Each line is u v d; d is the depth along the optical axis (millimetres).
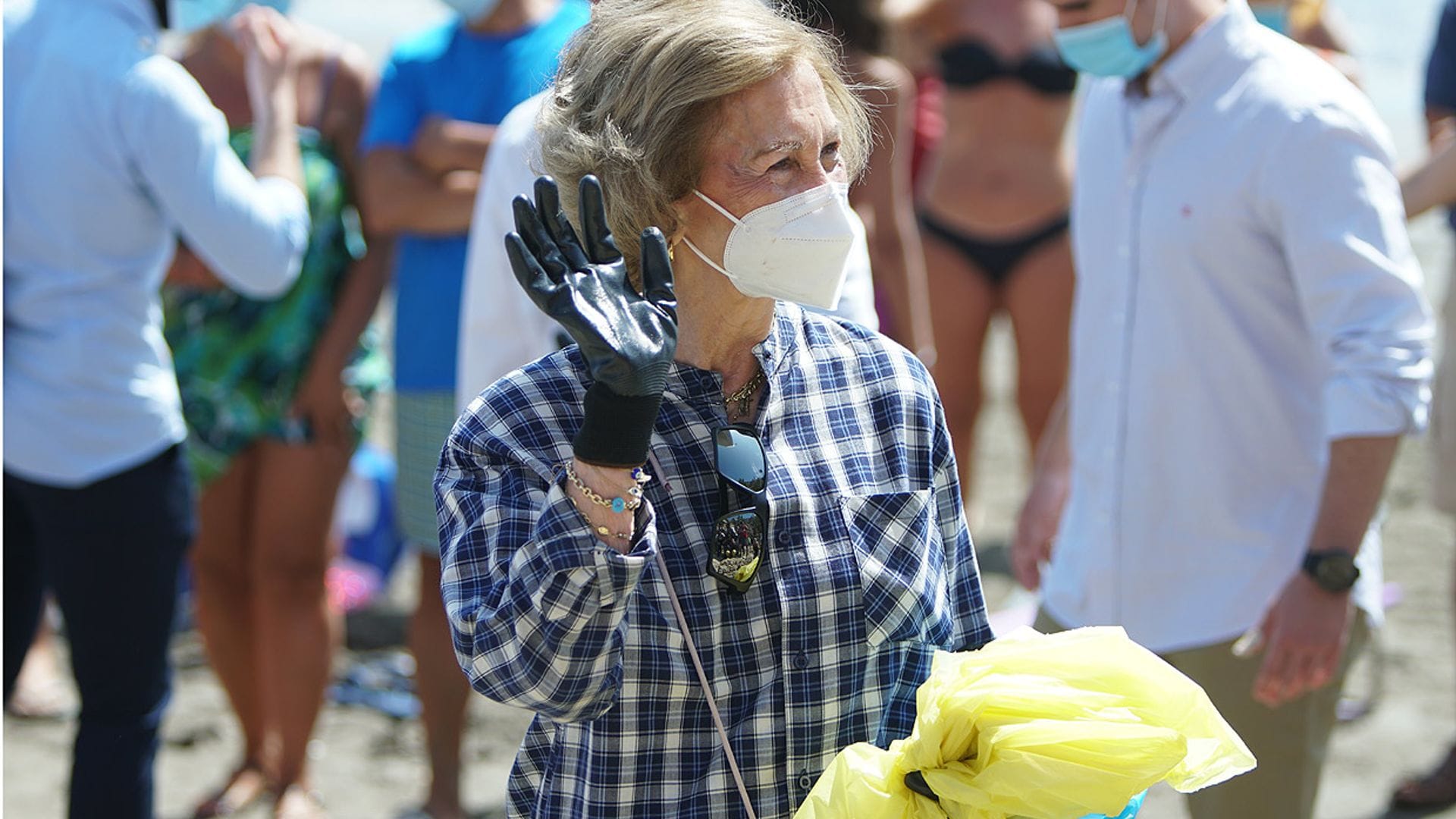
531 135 3961
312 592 8305
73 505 6355
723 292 3705
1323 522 5375
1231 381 5695
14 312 6336
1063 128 11305
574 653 3238
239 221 6641
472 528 3463
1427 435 10453
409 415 7996
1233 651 5766
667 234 3623
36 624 6848
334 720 9734
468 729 9633
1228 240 5590
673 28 3545
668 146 3557
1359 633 5828
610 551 3186
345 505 11344
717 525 3529
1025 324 11289
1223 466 5738
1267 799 5836
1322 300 5438
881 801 3463
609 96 3600
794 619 3588
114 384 6355
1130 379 5848
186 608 11094
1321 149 5414
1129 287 5840
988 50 11164
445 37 8188
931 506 3852
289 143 7414
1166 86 5711
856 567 3658
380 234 8297
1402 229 5484
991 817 3432
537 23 8070
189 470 6742
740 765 3551
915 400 3871
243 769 8641
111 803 6379
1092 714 3436
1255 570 5738
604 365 3113
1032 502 6797
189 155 6430
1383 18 32156
